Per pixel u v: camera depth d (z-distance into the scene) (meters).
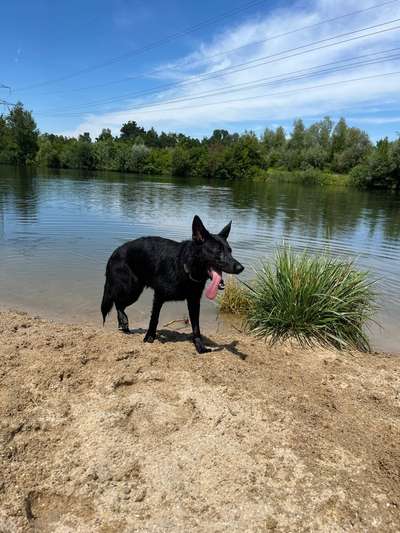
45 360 1.76
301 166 28.66
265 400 1.62
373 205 11.77
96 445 1.31
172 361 1.89
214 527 1.06
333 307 2.51
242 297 2.99
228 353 2.10
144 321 2.72
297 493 1.18
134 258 2.21
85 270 3.82
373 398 1.76
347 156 27.33
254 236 6.04
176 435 1.37
